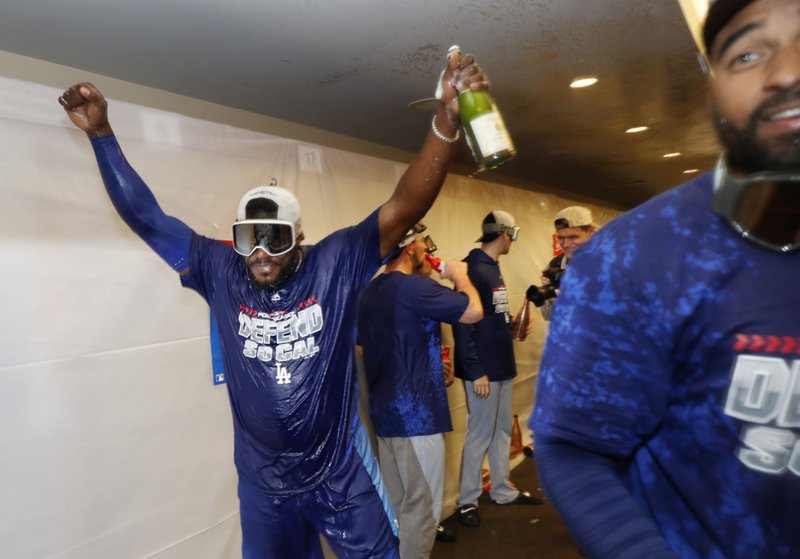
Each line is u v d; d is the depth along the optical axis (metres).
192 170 1.96
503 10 1.72
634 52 2.16
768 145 0.47
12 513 1.45
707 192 0.53
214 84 2.06
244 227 1.50
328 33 1.74
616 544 0.50
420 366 2.24
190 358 1.91
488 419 2.88
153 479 1.78
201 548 1.91
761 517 0.51
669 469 0.57
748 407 0.50
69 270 1.60
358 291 1.66
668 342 0.53
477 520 2.83
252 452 1.61
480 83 1.28
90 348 1.63
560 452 0.56
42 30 1.54
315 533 1.75
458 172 4.00
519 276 4.35
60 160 1.59
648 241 0.53
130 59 1.78
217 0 1.47
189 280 1.69
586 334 0.55
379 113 2.60
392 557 1.64
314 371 1.56
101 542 1.63
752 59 0.48
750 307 0.49
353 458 1.63
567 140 3.64
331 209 2.52
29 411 1.49
